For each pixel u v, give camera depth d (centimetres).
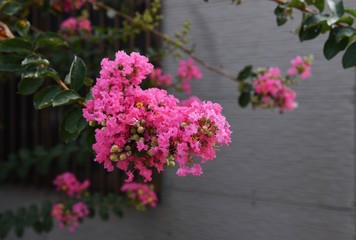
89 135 166
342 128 304
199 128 140
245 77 307
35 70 187
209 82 358
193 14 362
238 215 346
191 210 366
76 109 170
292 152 325
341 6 203
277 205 330
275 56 329
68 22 366
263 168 336
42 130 434
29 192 451
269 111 334
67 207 349
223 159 352
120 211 356
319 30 210
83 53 367
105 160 149
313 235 315
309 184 317
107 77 151
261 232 336
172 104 152
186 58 365
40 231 364
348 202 302
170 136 140
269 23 331
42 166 395
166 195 377
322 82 312
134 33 349
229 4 347
